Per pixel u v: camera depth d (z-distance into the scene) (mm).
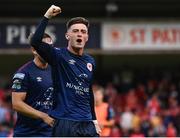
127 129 36219
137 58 44844
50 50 11922
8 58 44156
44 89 14320
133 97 40719
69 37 12141
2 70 44906
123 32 41281
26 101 14297
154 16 44812
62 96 11953
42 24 11766
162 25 41406
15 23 41094
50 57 11953
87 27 12219
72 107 11922
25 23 41094
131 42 41312
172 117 38125
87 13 44219
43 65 14383
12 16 44125
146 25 41344
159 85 42625
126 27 41281
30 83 14234
